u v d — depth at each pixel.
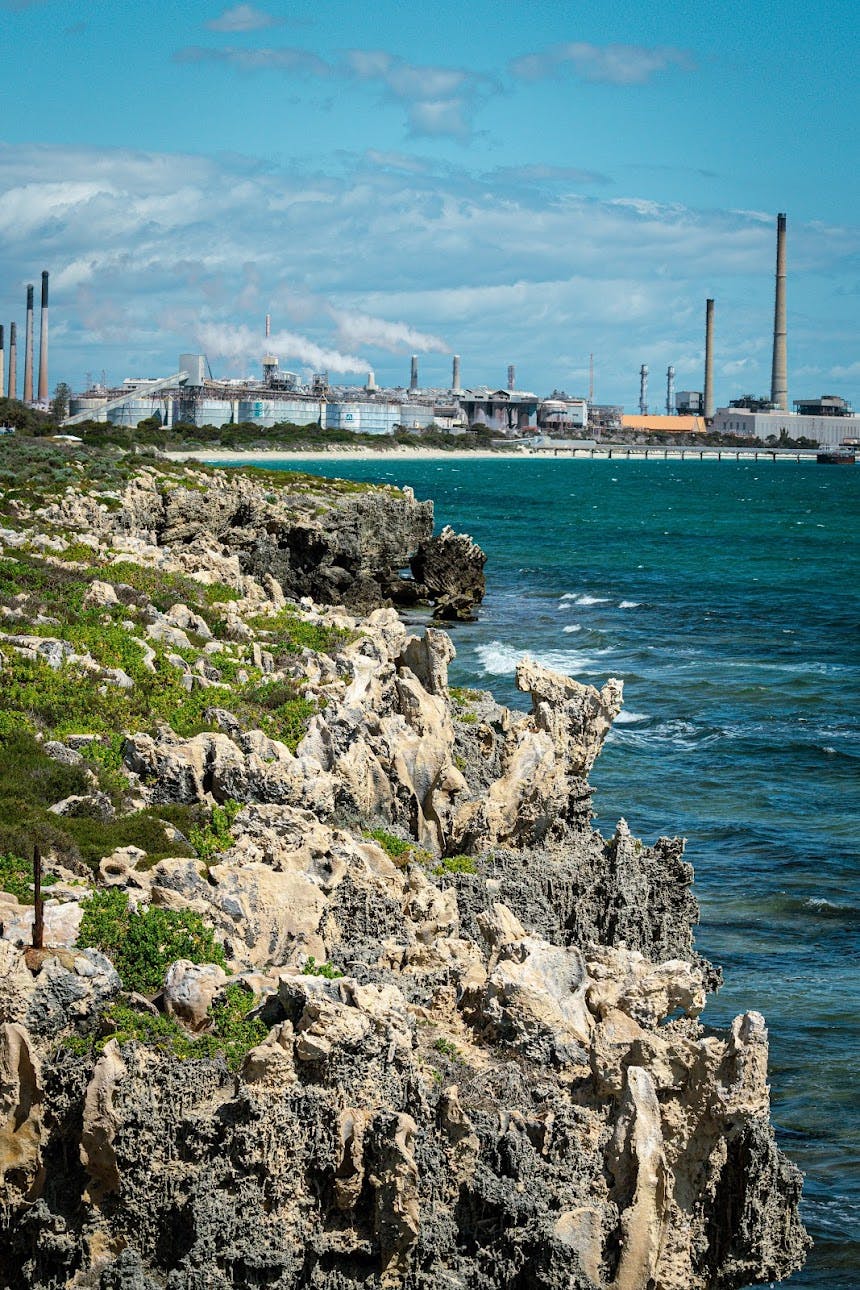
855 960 49.22
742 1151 30.84
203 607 76.56
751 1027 30.91
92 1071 28.06
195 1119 27.67
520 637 113.00
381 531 135.62
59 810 41.03
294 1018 29.86
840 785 70.31
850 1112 38.62
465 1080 30.20
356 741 47.16
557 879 45.91
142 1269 27.12
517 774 47.97
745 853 59.75
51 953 30.25
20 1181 27.67
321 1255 27.03
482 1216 28.12
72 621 64.31
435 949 35.28
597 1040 30.95
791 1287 31.11
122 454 157.00
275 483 147.25
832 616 128.38
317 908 35.47
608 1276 28.34
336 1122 27.53
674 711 86.25
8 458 132.12
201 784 44.34
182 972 30.28
